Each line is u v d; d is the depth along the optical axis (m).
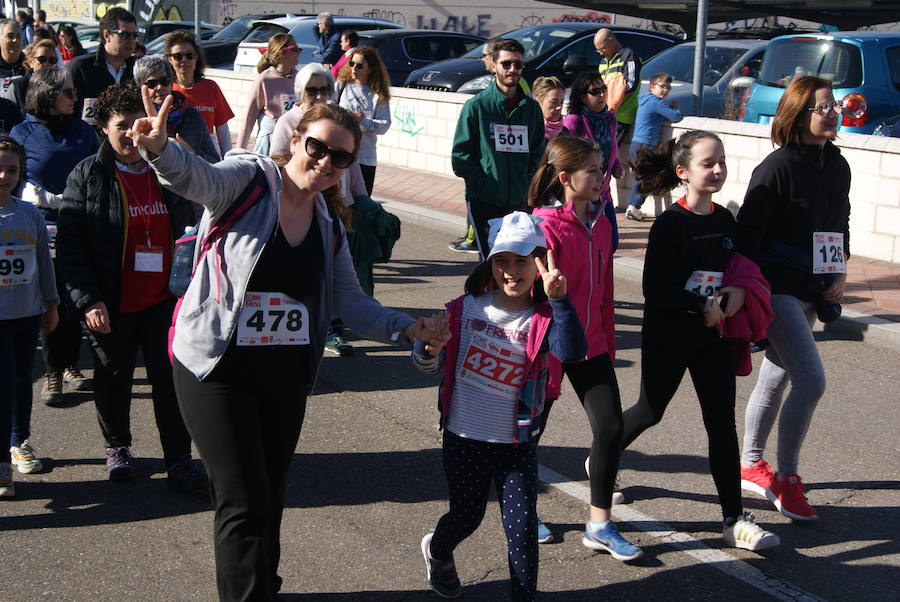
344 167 3.12
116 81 8.34
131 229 4.57
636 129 11.23
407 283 8.90
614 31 16.36
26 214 4.72
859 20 21.69
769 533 4.18
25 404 4.94
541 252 3.50
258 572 3.18
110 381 4.76
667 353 4.25
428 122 14.12
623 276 9.21
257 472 3.20
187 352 3.21
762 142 10.04
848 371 6.70
